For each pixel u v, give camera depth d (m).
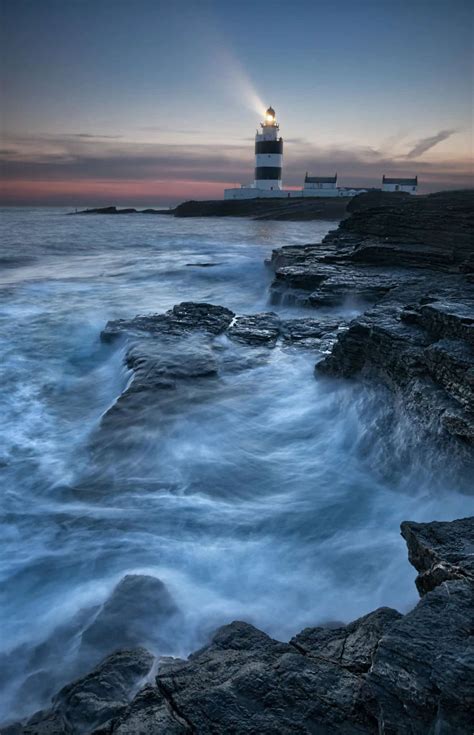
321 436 9.89
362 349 10.93
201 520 7.37
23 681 4.80
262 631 4.96
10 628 5.45
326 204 105.06
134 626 5.25
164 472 8.69
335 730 3.31
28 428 10.54
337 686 3.65
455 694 2.92
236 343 14.44
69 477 8.62
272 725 3.39
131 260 36.84
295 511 7.57
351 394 10.65
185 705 3.66
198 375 12.05
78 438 10.07
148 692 3.92
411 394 8.71
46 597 5.94
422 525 5.21
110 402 11.93
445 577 4.33
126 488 8.25
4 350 15.33
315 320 16.11
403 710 3.05
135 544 6.85
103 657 4.97
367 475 8.60
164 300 22.70
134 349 13.69
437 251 20.50
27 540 6.97
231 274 28.70
